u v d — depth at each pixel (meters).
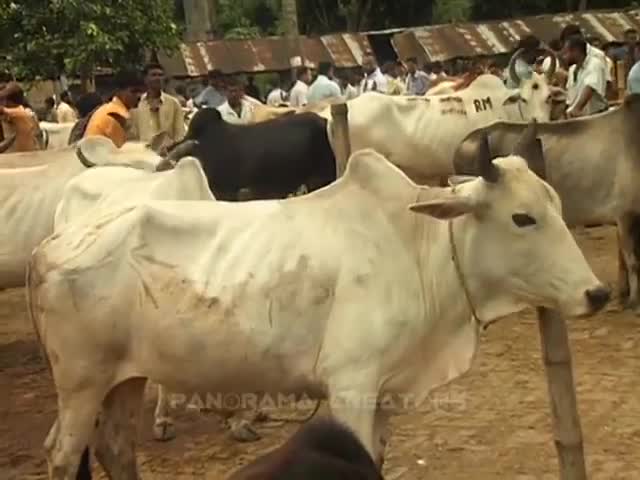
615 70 16.09
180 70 24.94
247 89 21.53
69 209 5.66
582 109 10.95
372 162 4.34
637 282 8.15
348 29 33.94
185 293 4.16
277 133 9.45
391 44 28.00
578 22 26.92
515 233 4.12
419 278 4.23
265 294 4.14
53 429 4.45
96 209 4.96
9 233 7.19
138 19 15.90
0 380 7.39
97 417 4.45
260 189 9.40
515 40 26.27
